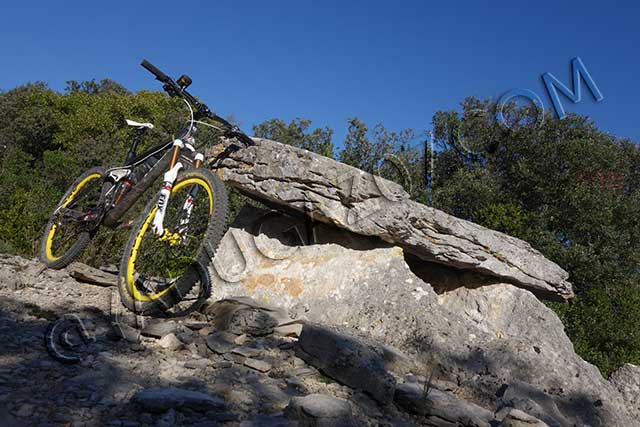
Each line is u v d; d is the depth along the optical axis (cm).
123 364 270
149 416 217
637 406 476
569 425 356
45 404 213
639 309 1030
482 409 314
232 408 242
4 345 265
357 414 268
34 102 3919
